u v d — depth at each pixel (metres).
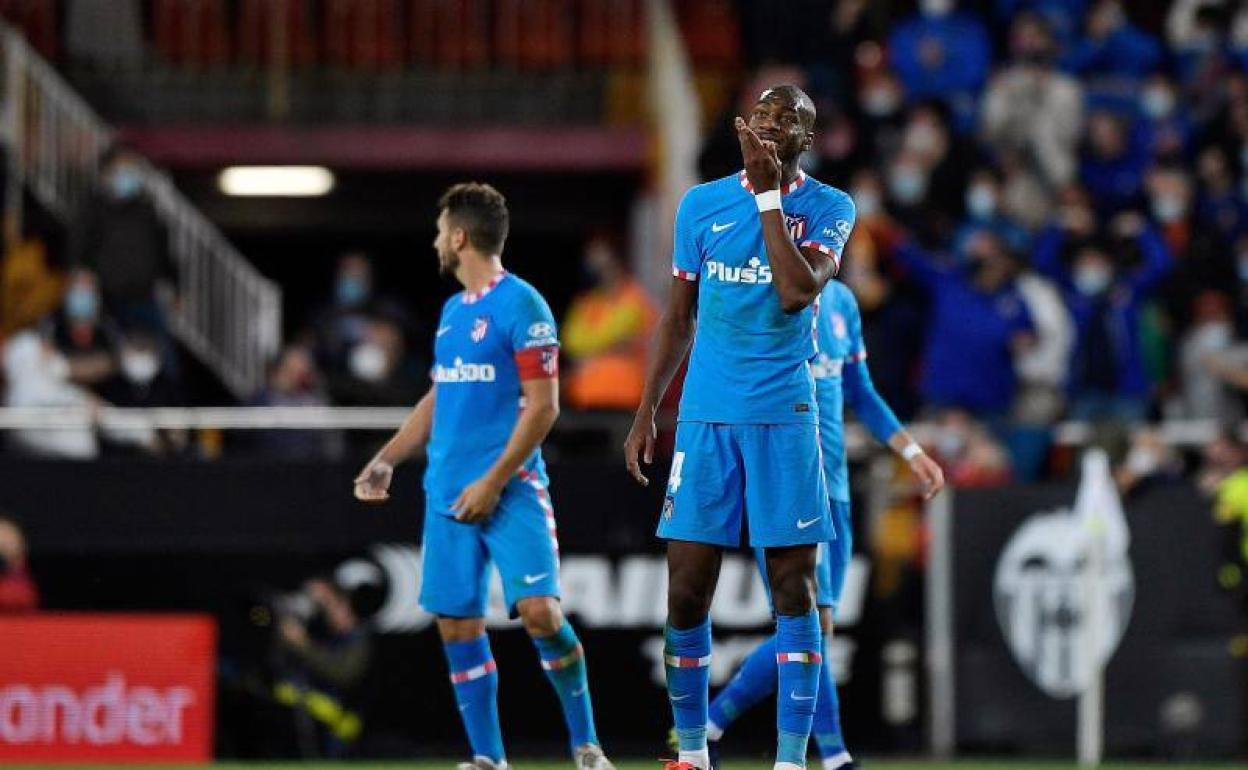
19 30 69.19
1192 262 58.97
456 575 29.86
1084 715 42.19
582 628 40.81
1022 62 64.06
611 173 70.75
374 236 75.38
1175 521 42.59
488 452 29.67
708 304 26.86
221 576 40.19
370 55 72.06
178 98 70.00
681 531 26.81
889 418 31.89
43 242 63.69
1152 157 63.97
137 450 43.69
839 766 31.14
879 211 57.34
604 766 29.94
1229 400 57.25
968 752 42.06
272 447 45.47
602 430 46.59
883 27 71.81
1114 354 55.47
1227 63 68.69
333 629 40.31
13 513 39.81
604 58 72.94
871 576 42.09
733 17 73.31
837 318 31.12
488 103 71.44
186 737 39.88
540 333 29.48
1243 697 42.44
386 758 40.12
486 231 29.83
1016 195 61.97
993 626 42.22
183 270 62.06
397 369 56.22
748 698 30.14
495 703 30.41
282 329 75.06
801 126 26.59
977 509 42.34
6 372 52.34
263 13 71.56
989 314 53.88
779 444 26.56
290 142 69.00
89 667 39.69
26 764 39.28
